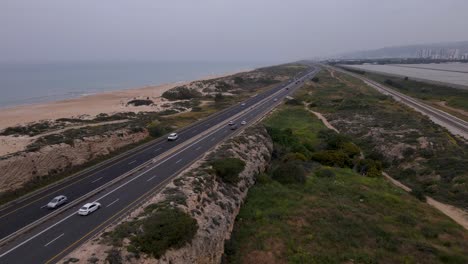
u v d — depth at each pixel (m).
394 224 27.20
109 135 44.62
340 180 37.34
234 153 37.28
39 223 24.77
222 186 30.08
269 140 49.16
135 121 64.69
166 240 19.20
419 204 31.84
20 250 21.16
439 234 25.83
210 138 50.78
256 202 30.98
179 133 55.44
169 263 18.72
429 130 56.50
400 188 37.12
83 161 39.16
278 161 45.19
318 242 24.34
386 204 31.16
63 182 33.66
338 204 30.52
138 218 21.53
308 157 45.81
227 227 25.11
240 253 23.42
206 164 32.72
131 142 47.81
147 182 32.97
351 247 23.75
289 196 32.22
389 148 49.06
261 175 36.47
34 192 30.88
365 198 32.16
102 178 34.44
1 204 28.34
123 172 36.06
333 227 26.36
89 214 26.17
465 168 38.50
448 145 47.84
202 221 23.14
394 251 23.30
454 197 34.00
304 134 58.06
